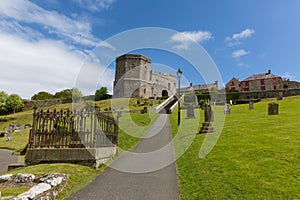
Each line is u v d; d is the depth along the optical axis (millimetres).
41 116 8281
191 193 5711
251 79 73000
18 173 6375
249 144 9930
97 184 6441
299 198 4902
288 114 19094
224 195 5375
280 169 6531
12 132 32625
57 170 6805
